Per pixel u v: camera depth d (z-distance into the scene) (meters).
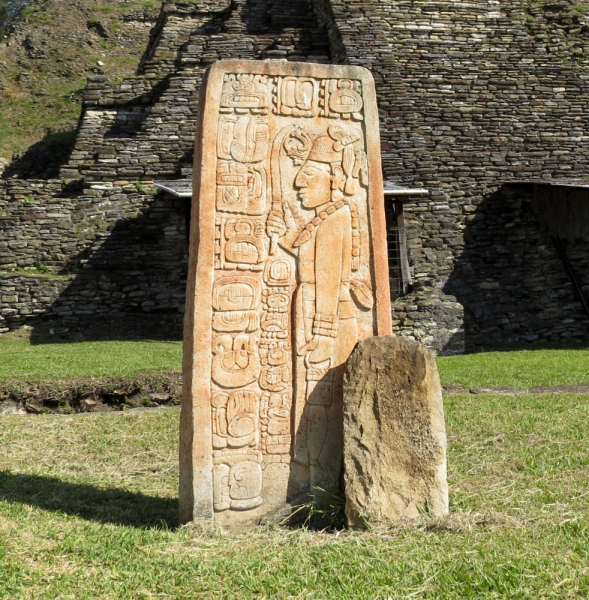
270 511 4.80
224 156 4.91
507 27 18.64
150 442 7.01
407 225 16.81
